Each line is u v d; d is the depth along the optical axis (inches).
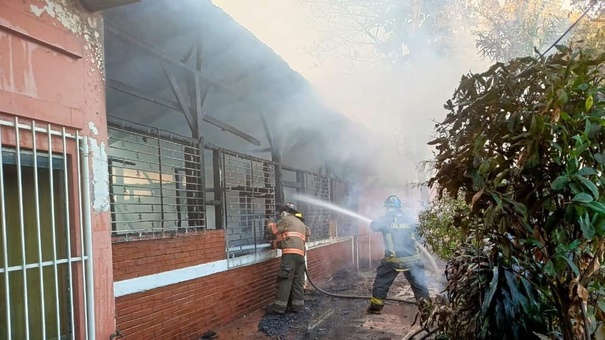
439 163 80.0
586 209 59.2
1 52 79.7
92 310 96.5
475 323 91.7
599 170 62.2
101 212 102.0
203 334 177.2
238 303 206.2
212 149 202.8
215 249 191.5
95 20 103.0
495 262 91.5
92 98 101.0
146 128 161.6
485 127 72.4
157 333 151.6
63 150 92.6
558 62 65.7
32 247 88.3
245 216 231.5
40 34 87.0
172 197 173.5
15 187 85.7
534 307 85.7
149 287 149.3
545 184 65.3
